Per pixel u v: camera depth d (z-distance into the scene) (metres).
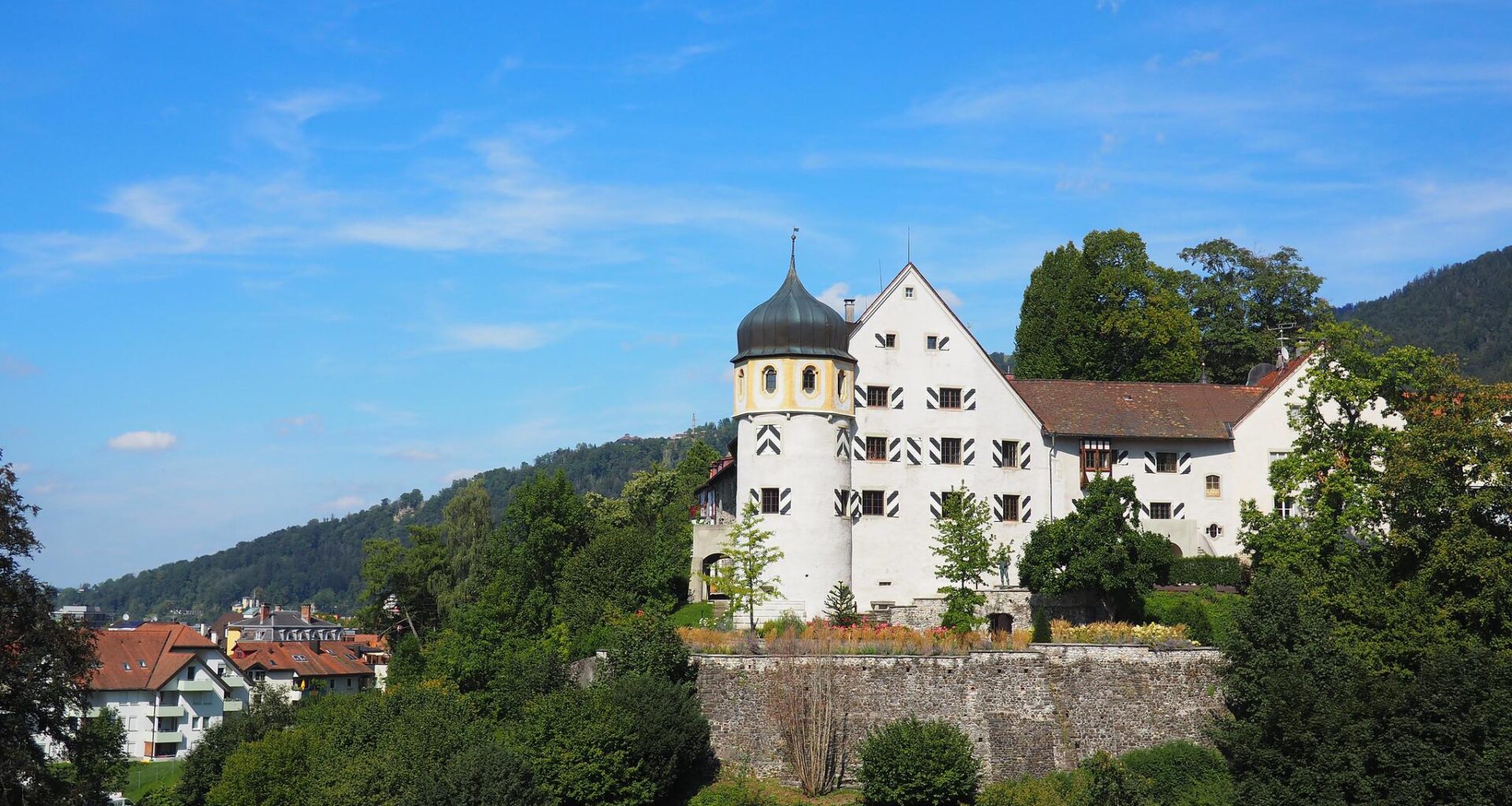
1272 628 58.12
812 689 58.09
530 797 53.78
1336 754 52.19
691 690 59.34
